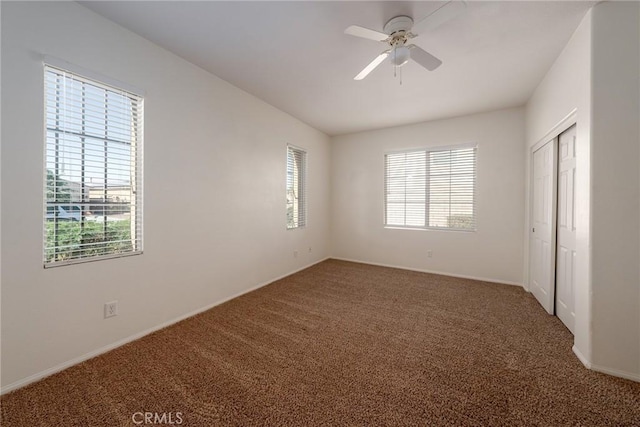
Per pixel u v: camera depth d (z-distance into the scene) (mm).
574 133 2279
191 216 2588
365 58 2455
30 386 1586
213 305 2844
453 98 3338
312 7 1812
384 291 3361
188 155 2543
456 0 1417
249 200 3309
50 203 1704
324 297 3145
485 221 3834
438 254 4199
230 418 1380
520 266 3611
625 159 1683
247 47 2289
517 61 2480
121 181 2070
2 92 1487
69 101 1781
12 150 1528
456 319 2572
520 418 1380
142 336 2193
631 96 1662
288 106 3648
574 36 2057
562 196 2508
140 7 1810
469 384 1643
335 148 5176
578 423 1351
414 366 1828
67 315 1771
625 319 1697
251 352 1989
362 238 4914
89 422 1352
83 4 1783
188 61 2518
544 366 1823
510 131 3650
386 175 4711
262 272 3557
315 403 1484
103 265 1951
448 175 4141
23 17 1550
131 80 2074
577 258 1959
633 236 1673
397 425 1336
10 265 1536
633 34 1651
